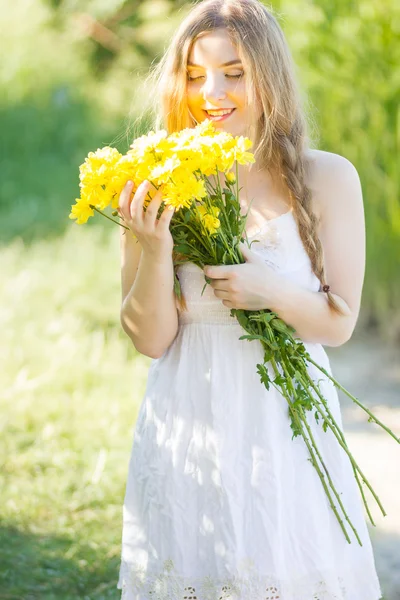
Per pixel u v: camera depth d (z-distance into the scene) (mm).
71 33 13203
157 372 2758
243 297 2523
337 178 2717
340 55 6793
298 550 2559
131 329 2693
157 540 2656
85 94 13055
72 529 4180
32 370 6219
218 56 2660
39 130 12672
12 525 4215
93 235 9281
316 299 2600
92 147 12227
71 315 7207
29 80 13352
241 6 2713
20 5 13914
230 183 2523
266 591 2520
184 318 2713
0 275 8203
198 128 2482
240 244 2611
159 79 2891
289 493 2572
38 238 9391
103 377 6113
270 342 2535
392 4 6637
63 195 10914
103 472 4680
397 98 6777
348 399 5941
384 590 3688
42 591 3713
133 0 12719
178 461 2637
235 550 2537
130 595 2723
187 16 2752
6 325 7051
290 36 6852
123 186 2451
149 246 2502
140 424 2785
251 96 2676
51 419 5453
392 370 6461
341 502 2586
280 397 2609
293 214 2691
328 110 6855
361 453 5043
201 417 2629
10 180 11625
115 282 7895
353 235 2707
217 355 2633
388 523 4285
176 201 2377
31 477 4703
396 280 6941
